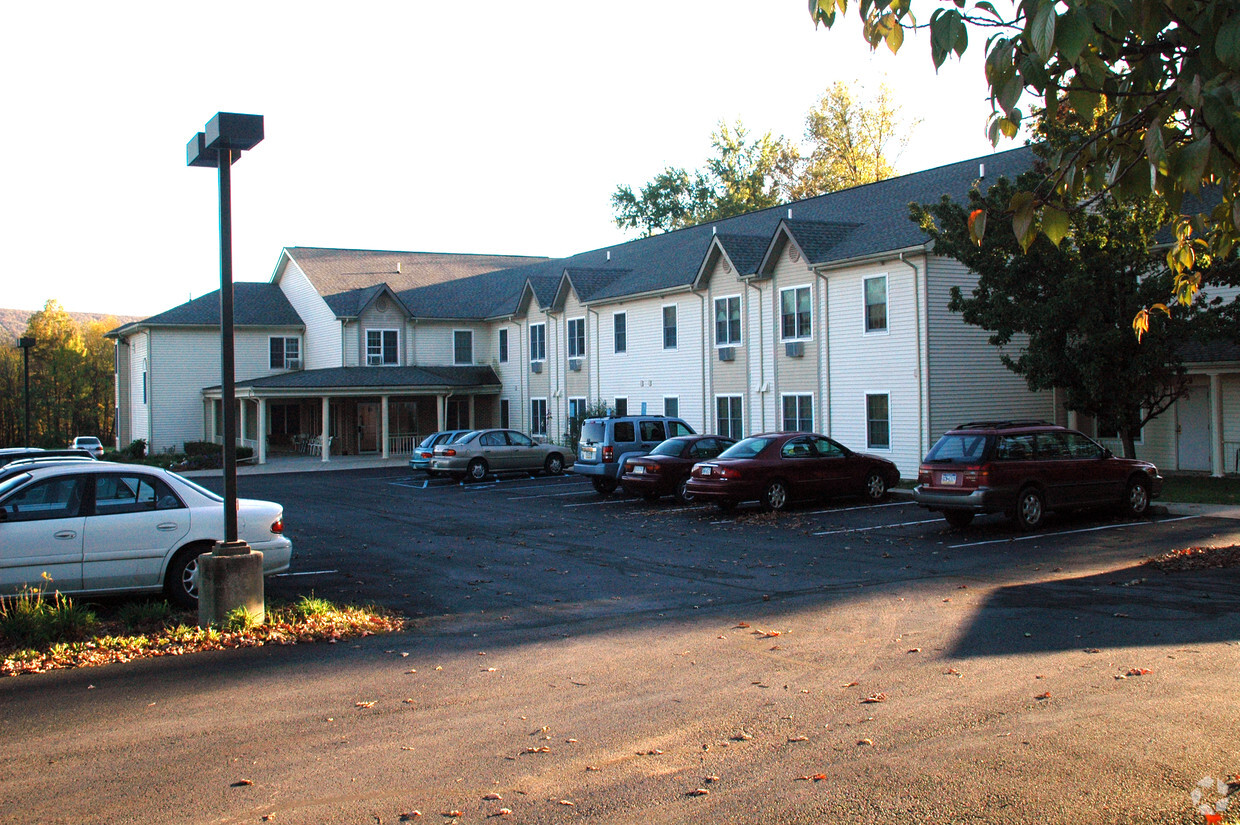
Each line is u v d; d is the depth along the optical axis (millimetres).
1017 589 11117
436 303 48375
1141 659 7789
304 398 48781
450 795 5293
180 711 6969
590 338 39500
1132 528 15938
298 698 7285
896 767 5504
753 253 31266
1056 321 19922
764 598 11094
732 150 67062
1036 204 3992
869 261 26281
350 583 12672
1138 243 19328
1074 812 4801
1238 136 3182
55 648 8648
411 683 7695
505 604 11156
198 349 46125
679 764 5695
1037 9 3129
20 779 5621
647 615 10328
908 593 11055
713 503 21562
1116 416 20500
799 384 29062
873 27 4164
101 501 10555
